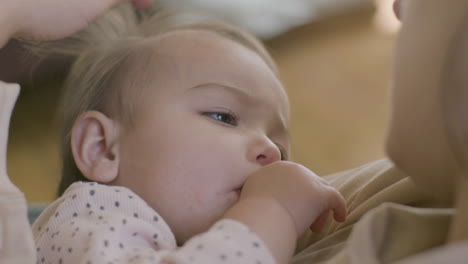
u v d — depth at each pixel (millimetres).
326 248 613
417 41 439
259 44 989
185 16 1131
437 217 526
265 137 815
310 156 2156
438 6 434
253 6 2941
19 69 1451
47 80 2252
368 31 3156
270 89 878
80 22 816
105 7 844
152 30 1041
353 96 2562
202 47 881
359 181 768
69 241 657
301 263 615
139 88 858
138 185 793
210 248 550
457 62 395
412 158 447
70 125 940
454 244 417
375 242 504
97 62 949
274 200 648
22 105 2320
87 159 841
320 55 2916
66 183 938
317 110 2457
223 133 790
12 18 734
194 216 760
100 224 664
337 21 3248
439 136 417
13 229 555
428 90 423
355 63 2836
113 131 842
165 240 690
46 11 774
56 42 1045
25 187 1960
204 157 770
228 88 841
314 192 661
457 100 390
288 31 3121
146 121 820
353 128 2324
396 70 459
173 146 786
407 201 620
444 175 430
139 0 921
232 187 764
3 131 579
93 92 911
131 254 614
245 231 575
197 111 824
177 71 853
